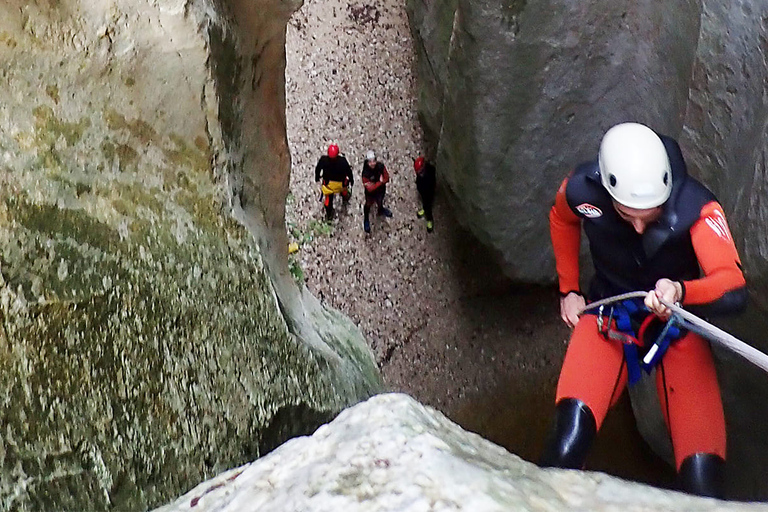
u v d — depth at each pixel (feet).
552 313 22.02
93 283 6.23
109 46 7.14
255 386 7.72
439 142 21.01
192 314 7.17
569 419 9.00
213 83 7.99
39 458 5.32
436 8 20.72
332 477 3.93
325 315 14.93
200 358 7.09
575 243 9.89
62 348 5.76
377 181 22.35
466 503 3.57
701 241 7.95
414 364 21.98
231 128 9.09
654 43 14.60
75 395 5.74
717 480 8.70
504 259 19.65
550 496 3.90
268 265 9.79
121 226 6.81
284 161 12.01
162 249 7.16
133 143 7.29
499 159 17.84
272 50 10.68
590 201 8.57
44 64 6.70
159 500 6.18
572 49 15.76
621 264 8.95
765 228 10.11
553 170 17.98
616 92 16.37
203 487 4.60
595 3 15.02
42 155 6.40
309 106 25.71
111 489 5.76
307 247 23.67
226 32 8.80
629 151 7.89
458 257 22.75
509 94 16.69
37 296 5.72
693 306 8.36
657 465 17.78
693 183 8.17
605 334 9.32
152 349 6.59
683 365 9.13
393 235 23.63
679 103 13.71
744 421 12.87
